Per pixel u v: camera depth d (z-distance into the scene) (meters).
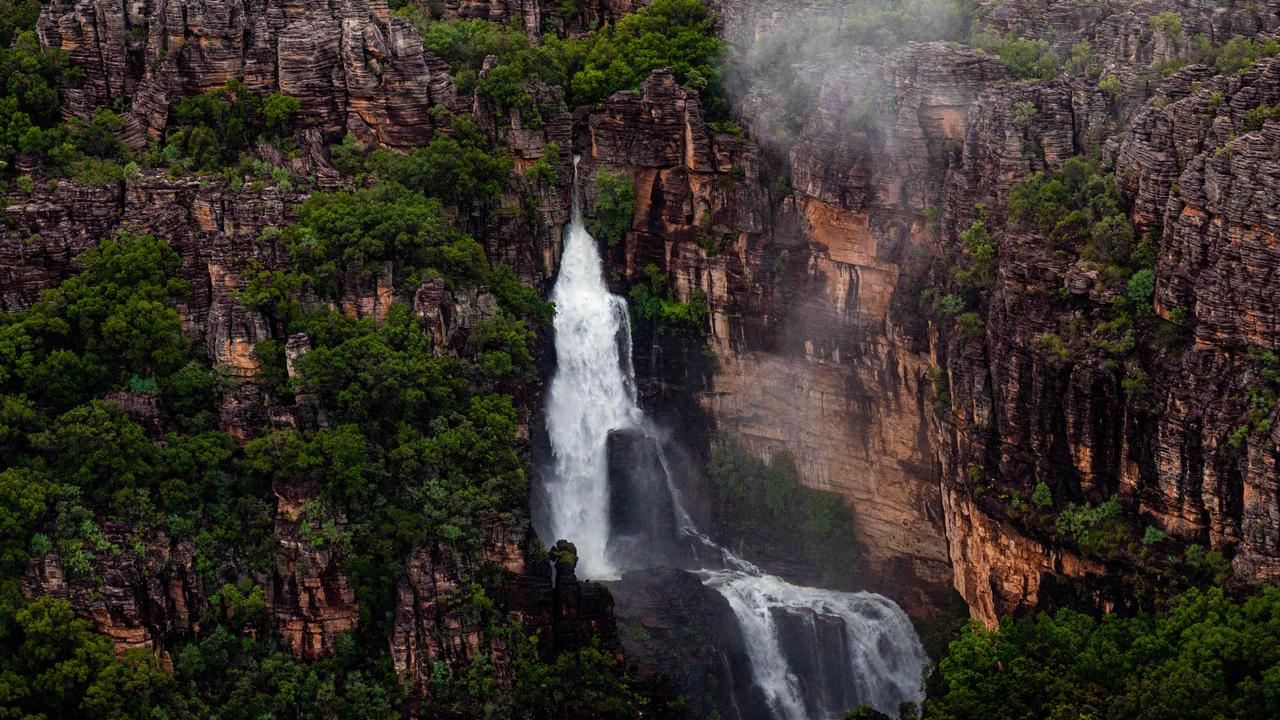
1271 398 176.50
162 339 191.38
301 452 188.25
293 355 191.75
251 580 186.75
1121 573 184.62
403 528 188.38
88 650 175.62
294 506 188.00
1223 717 165.12
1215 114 185.25
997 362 192.38
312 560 186.25
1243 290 177.38
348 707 184.75
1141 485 185.38
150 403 189.12
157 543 184.00
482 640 189.00
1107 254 189.38
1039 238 192.62
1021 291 191.12
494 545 192.00
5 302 191.38
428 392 194.50
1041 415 189.50
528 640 190.50
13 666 175.12
